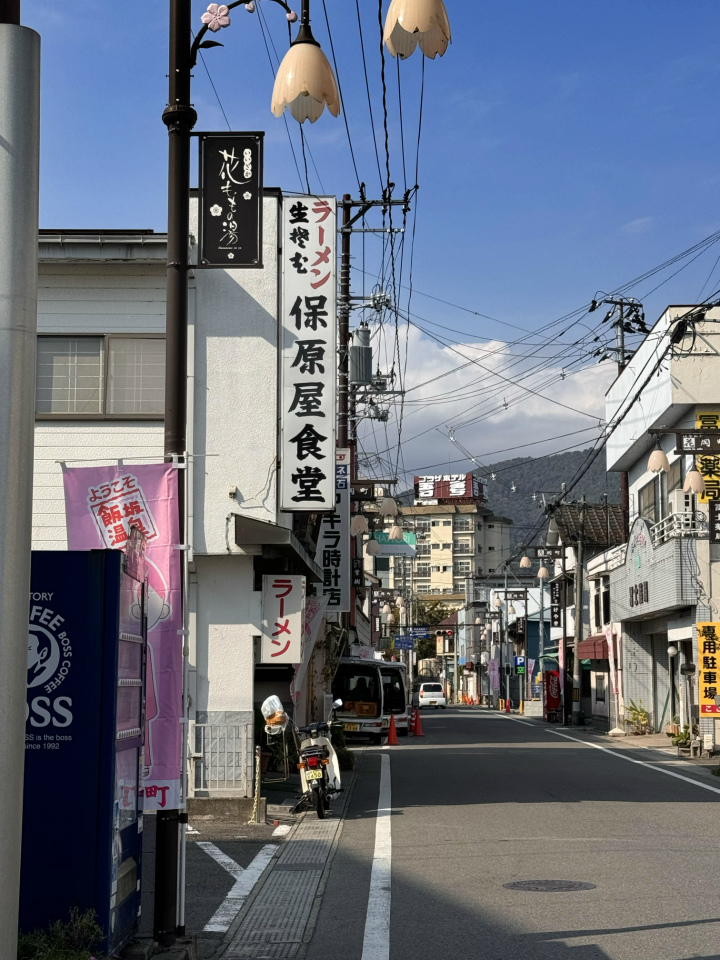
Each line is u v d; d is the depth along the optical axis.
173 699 7.05
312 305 14.75
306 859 10.81
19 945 5.73
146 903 8.80
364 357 29.94
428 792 16.83
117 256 14.81
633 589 31.34
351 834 12.45
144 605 7.12
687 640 29.19
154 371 15.08
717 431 23.38
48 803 6.21
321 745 14.45
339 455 25.06
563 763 22.41
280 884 9.55
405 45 6.98
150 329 15.10
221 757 14.25
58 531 14.85
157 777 6.96
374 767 21.81
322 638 25.19
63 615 6.36
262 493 14.67
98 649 6.32
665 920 7.80
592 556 45.59
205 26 7.77
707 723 24.25
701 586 25.28
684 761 23.08
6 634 4.31
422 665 123.19
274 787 16.53
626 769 20.91
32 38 4.71
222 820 13.52
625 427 34.12
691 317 27.12
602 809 14.52
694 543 25.47
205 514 14.69
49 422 15.02
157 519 7.28
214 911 8.49
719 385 27.00
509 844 11.47
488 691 89.19
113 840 6.25
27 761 6.26
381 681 32.91
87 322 15.11
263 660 14.80
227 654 14.81
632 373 33.25
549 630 64.88
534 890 9.02
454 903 8.59
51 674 6.32
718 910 8.12
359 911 8.41
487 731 38.41
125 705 6.62
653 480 32.59
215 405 14.85
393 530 38.03
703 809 14.52
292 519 16.45
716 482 24.98
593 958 6.75
